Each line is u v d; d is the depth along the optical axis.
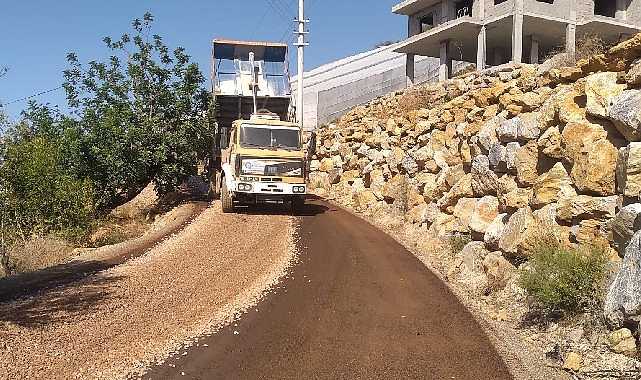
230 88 23.27
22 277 11.80
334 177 25.44
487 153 12.66
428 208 15.74
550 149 10.03
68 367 6.96
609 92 9.10
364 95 33.19
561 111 9.89
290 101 23.56
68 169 21.75
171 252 13.70
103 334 8.10
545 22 24.67
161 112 22.75
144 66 23.06
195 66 23.12
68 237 17.97
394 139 20.06
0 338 7.80
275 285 11.02
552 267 8.51
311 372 7.10
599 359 7.03
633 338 6.93
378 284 11.19
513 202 10.89
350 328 8.73
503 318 9.18
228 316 9.09
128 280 11.14
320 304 9.88
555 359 7.50
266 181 18.52
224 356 7.50
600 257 8.19
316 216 19.36
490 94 13.84
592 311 7.89
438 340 8.27
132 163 21.95
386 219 18.11
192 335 8.22
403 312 9.53
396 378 7.00
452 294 10.59
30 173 17.31
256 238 15.42
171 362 7.27
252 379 6.85
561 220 9.48
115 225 21.00
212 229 16.50
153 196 25.59
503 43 28.48
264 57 24.20
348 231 16.69
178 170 22.88
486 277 10.87
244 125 18.77
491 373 7.14
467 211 13.38
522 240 9.96
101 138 21.78
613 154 8.86
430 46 29.52
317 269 12.30
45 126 24.84
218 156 23.39
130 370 6.96
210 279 11.29
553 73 11.26
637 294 6.82
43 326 8.37
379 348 7.95
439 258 13.24
